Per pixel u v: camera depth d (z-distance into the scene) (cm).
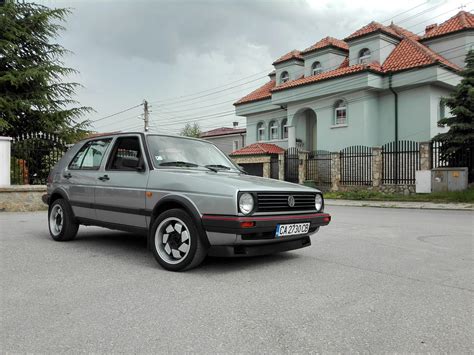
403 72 2147
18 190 1188
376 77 2188
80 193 625
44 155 1413
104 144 619
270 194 463
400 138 2222
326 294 387
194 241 453
